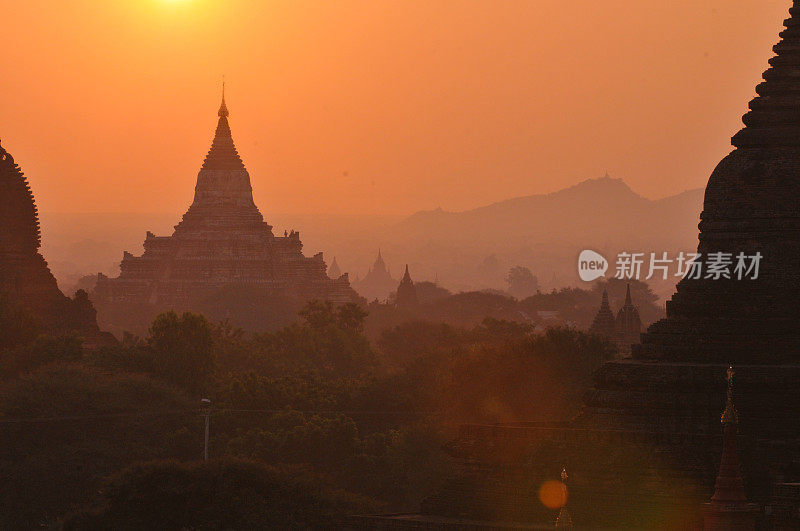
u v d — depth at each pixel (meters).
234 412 176.50
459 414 156.62
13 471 158.38
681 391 97.75
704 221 103.62
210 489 105.38
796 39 103.94
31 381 177.12
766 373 96.56
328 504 106.25
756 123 103.19
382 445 160.25
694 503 90.12
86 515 106.81
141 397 178.62
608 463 93.31
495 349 167.25
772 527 82.44
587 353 160.62
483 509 97.06
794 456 91.56
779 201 101.38
